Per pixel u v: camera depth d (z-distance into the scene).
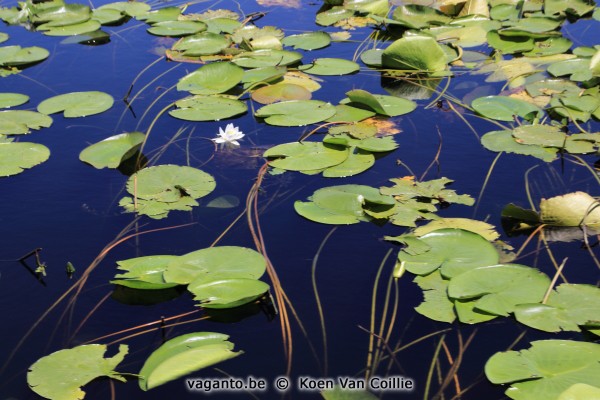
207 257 2.74
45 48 5.35
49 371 2.24
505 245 2.87
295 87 4.44
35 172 3.58
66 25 5.79
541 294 2.47
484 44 5.17
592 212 2.98
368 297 2.61
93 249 2.96
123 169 3.59
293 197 3.28
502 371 2.15
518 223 3.03
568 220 2.98
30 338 2.47
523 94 4.28
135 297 2.67
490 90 4.39
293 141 3.81
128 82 4.70
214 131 3.97
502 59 4.89
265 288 2.54
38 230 3.10
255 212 3.17
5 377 2.29
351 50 5.18
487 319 2.40
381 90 4.46
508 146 3.64
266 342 2.41
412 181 3.31
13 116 4.14
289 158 3.56
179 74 4.80
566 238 2.92
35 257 2.92
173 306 2.62
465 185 3.34
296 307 2.58
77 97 4.39
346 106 4.17
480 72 4.67
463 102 4.25
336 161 3.52
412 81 4.59
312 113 4.03
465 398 2.14
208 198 3.29
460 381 2.21
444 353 2.33
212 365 2.30
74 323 2.54
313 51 5.19
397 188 3.24
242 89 4.55
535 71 4.58
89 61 5.08
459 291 2.51
